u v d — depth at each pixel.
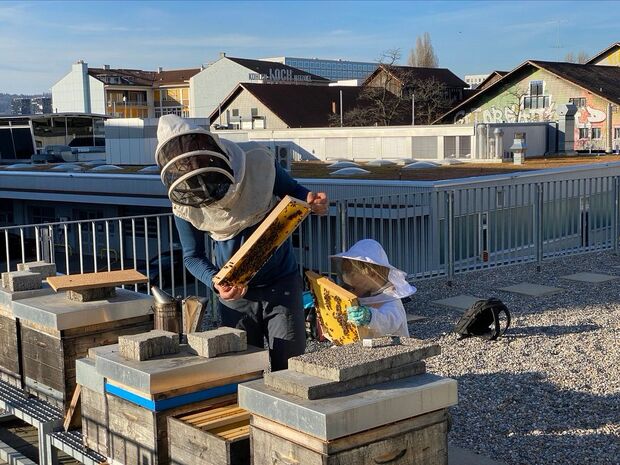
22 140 62.38
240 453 3.54
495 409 6.25
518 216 15.23
